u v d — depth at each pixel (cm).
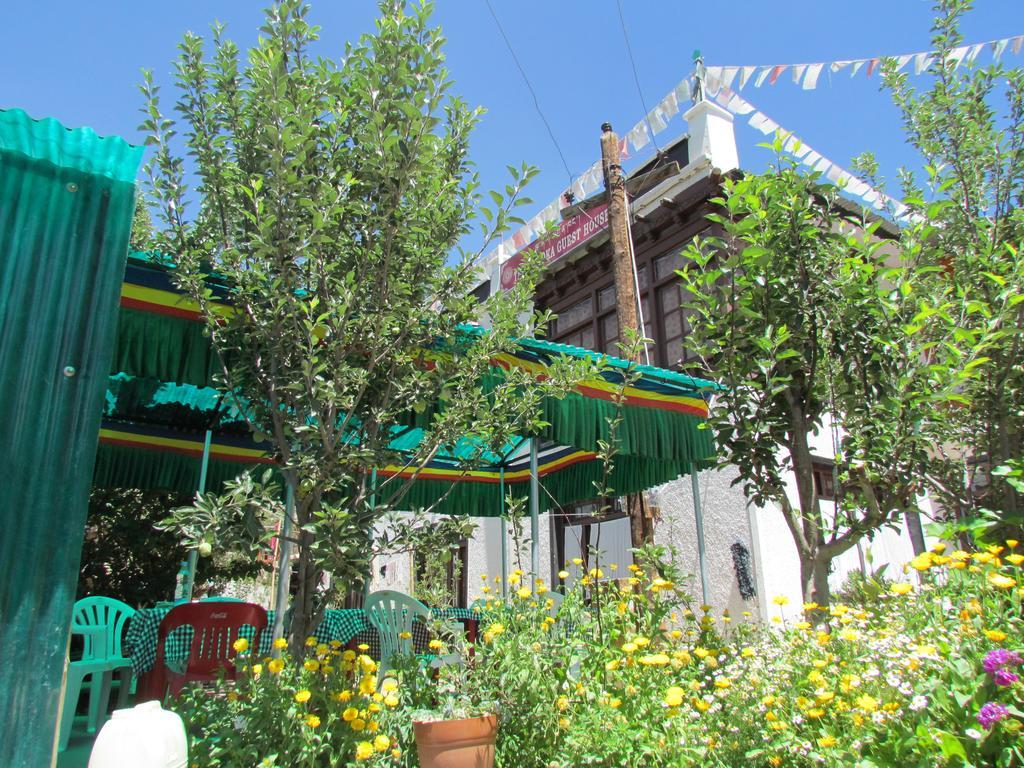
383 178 386
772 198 426
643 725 293
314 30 421
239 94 420
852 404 405
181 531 335
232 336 411
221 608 470
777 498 415
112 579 953
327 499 419
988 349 431
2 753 233
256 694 296
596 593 403
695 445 658
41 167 287
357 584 358
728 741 288
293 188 375
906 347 385
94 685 511
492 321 446
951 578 349
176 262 396
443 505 907
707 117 1094
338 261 397
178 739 257
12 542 251
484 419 419
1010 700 235
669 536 910
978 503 455
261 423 399
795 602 817
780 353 396
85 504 266
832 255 430
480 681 321
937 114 598
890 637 318
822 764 259
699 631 450
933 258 552
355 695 315
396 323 405
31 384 265
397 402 418
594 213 1239
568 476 870
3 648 241
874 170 689
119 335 405
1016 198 558
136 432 718
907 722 253
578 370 450
